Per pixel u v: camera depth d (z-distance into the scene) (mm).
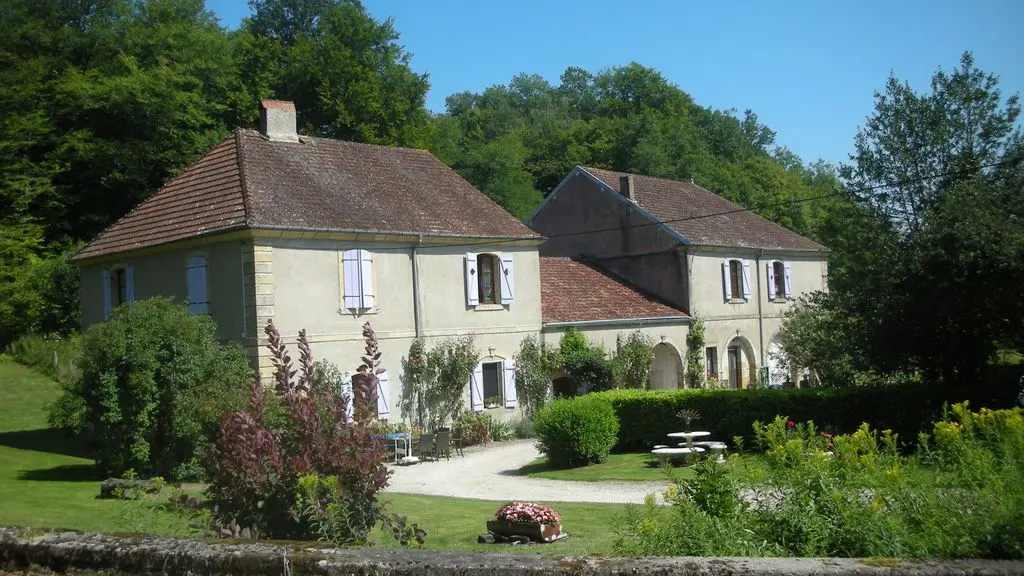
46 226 35406
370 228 22438
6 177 33844
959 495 5887
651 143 58312
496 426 25406
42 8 37938
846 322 20328
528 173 57250
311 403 8266
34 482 16219
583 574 4152
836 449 7262
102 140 35750
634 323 29609
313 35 47031
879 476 6531
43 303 33375
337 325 21766
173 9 40906
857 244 20859
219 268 21031
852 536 5898
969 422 7297
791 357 28609
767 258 36031
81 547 5098
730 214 37250
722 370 32969
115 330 16828
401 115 44250
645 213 32500
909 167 22594
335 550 4715
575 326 28000
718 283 33125
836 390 19500
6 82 34938
